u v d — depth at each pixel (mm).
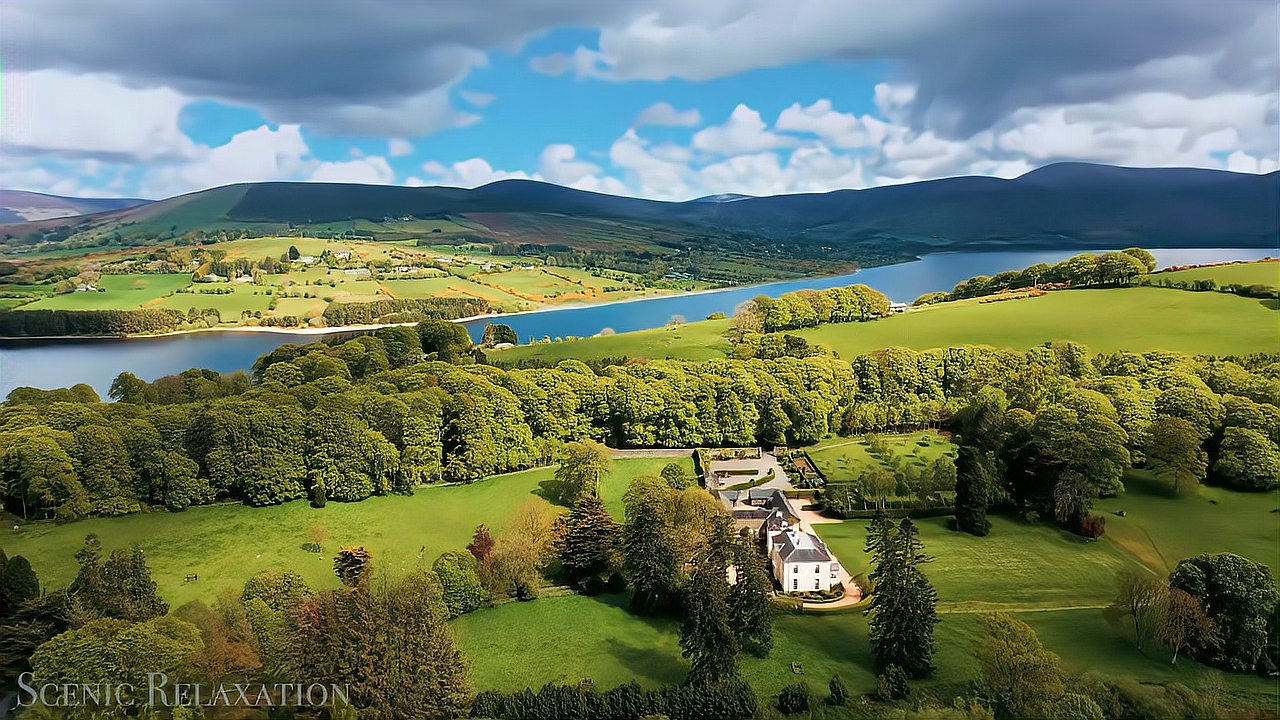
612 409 170125
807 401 166500
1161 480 136125
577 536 108500
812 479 145500
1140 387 159000
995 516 129375
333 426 134750
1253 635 84000
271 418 132750
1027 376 178250
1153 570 109250
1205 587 89125
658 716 74562
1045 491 127562
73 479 120688
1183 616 85812
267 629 80812
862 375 192750
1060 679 76312
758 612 90500
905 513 131000
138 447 127812
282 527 122000
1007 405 169125
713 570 89438
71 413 138000
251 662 73500
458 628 96625
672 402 166250
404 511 130750
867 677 85625
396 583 93875
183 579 103500
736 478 148125
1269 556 110750
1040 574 108938
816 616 100000
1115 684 76938
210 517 124375
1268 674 83625
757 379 172875
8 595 85000
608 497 138875
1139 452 139500
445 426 151000
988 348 199000
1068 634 92500
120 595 86375
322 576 106875
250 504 129750
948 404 179875
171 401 194500
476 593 99938
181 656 71000
